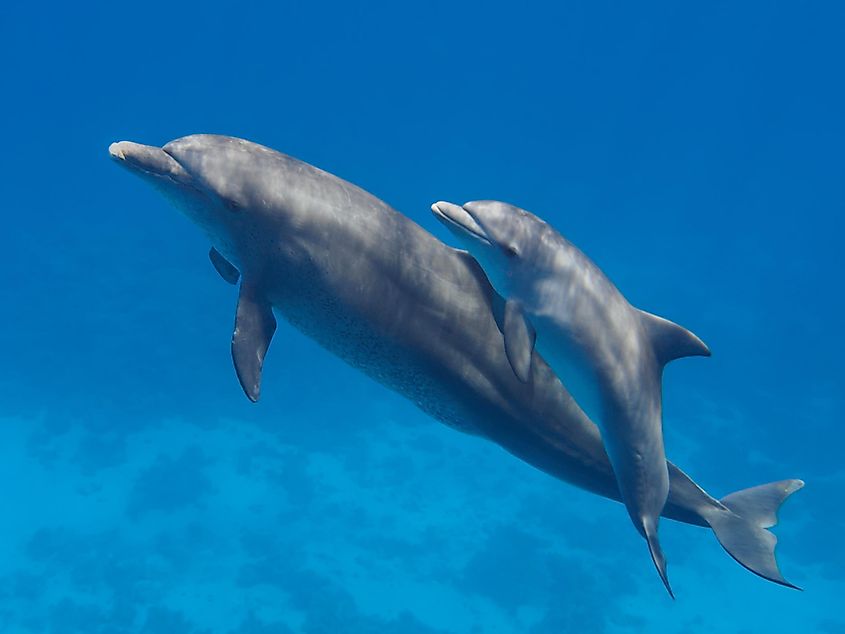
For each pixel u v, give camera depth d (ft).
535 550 78.48
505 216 22.59
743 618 75.31
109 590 72.43
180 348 101.50
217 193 22.71
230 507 80.48
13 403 90.74
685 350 23.24
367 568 75.31
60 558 75.00
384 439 89.66
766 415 102.73
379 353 24.03
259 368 23.09
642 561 79.66
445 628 70.54
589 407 23.11
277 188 22.65
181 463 84.53
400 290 23.04
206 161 22.72
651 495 23.02
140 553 75.77
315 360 99.04
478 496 84.17
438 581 74.69
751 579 79.61
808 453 96.02
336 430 90.07
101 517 78.95
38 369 95.86
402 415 93.25
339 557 76.13
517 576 75.51
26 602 71.05
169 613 70.08
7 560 74.69
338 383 96.32
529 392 24.36
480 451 89.86
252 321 23.35
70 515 78.89
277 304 24.17
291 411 91.97
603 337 22.22
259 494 82.02
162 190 23.49
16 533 77.00
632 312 23.34
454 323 23.59
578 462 25.45
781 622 75.36
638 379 22.49
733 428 99.25
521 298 22.82
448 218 22.75
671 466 25.66
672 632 72.90
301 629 69.62
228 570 74.69
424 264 23.27
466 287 23.72
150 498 80.84
